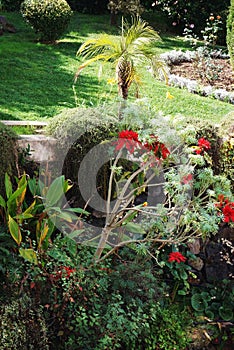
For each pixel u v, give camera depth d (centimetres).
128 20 1001
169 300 383
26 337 304
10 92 559
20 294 316
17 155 373
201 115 573
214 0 966
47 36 772
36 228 340
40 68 654
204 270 406
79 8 1053
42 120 493
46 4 752
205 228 322
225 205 334
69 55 727
